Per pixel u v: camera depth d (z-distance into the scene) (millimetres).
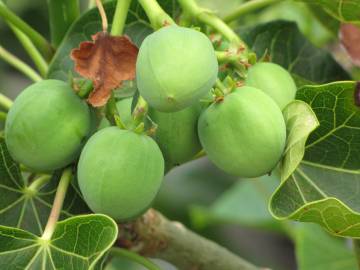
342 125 446
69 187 452
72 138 426
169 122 432
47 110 423
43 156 425
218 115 421
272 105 423
